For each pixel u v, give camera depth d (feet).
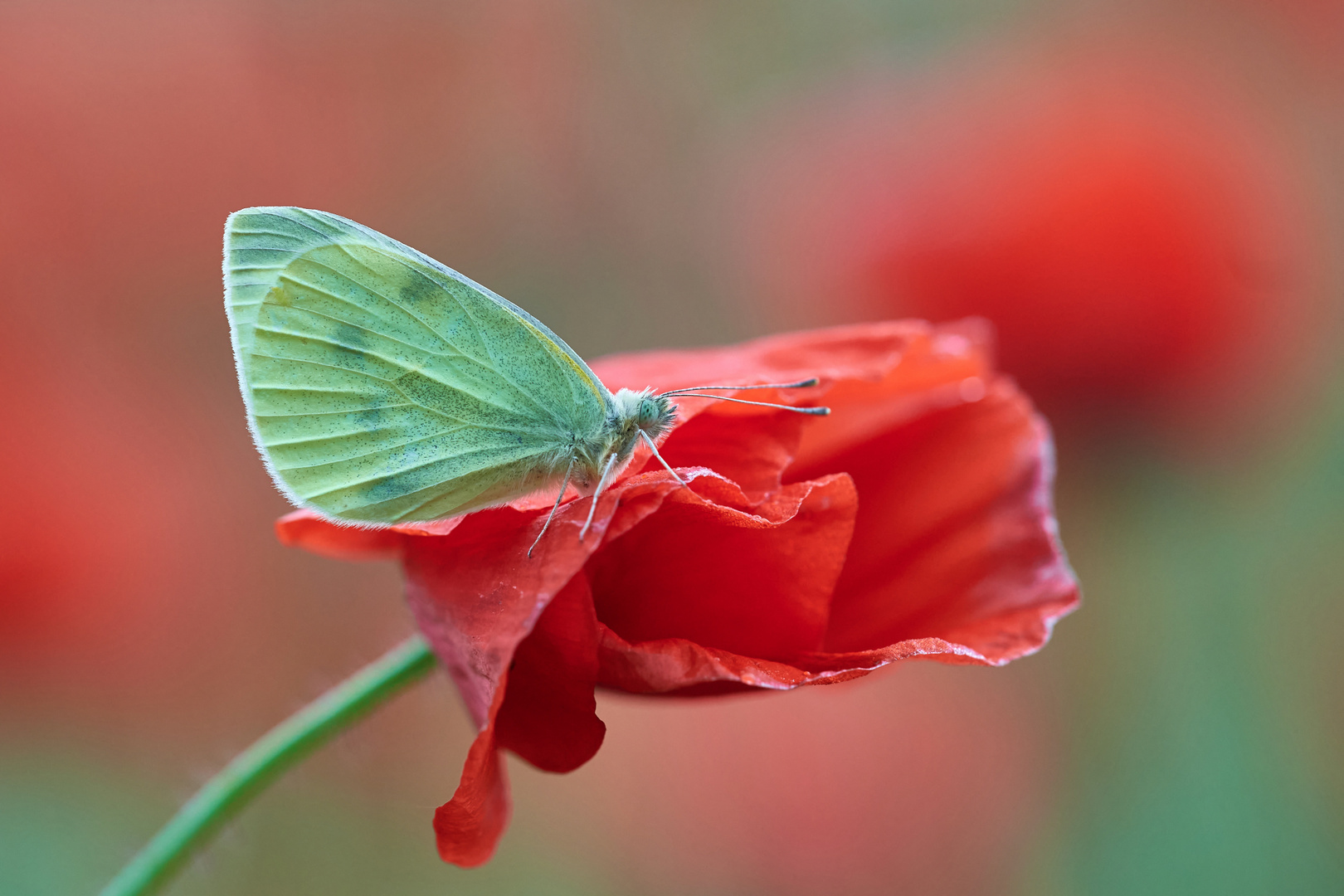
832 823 1.19
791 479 0.96
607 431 0.92
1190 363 1.14
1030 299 1.14
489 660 0.87
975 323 1.03
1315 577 1.17
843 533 0.90
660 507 0.89
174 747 1.24
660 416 0.91
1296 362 1.16
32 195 1.38
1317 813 1.16
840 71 1.40
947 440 0.96
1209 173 1.13
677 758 1.22
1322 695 1.16
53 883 1.20
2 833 1.20
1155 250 1.13
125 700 1.24
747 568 0.90
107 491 1.24
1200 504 1.17
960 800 1.18
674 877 1.21
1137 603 1.17
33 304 1.35
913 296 1.16
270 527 1.36
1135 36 1.28
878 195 1.17
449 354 0.91
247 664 1.29
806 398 0.92
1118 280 1.13
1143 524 1.17
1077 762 1.17
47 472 1.22
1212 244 1.13
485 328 0.91
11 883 1.19
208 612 1.29
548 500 0.93
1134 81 1.16
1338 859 1.15
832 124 1.22
